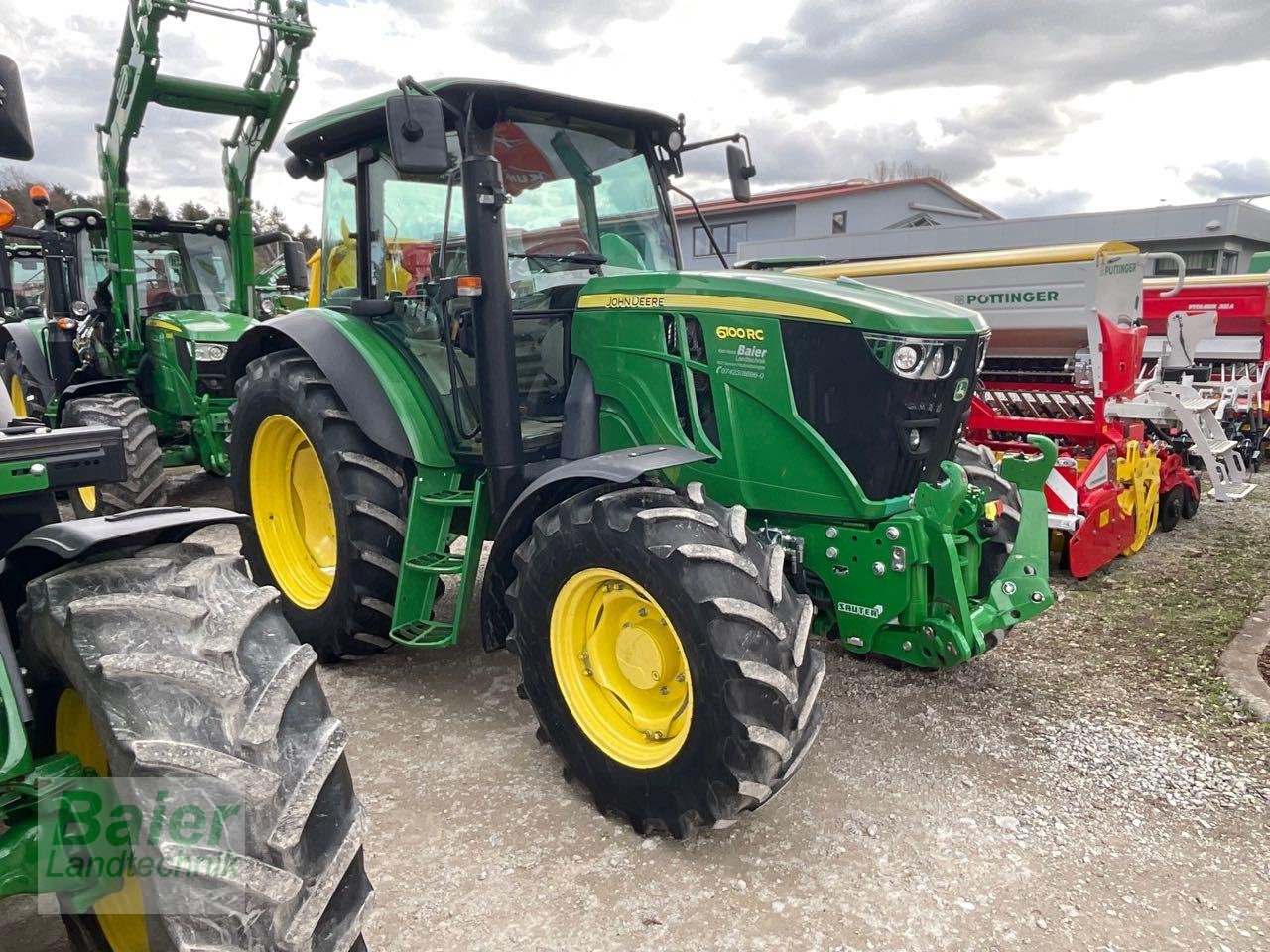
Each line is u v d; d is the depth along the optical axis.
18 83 1.90
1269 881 2.64
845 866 2.70
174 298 7.29
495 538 3.18
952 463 2.96
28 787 1.72
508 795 3.07
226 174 6.94
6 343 8.29
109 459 2.00
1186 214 21.22
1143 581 5.42
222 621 1.78
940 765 3.28
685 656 2.60
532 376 3.66
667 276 3.28
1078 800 3.05
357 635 3.85
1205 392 8.19
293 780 1.71
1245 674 3.97
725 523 2.72
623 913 2.48
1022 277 6.00
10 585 1.96
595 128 3.82
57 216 7.07
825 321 2.96
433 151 2.91
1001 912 2.50
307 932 1.67
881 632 3.17
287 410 3.95
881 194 31.31
